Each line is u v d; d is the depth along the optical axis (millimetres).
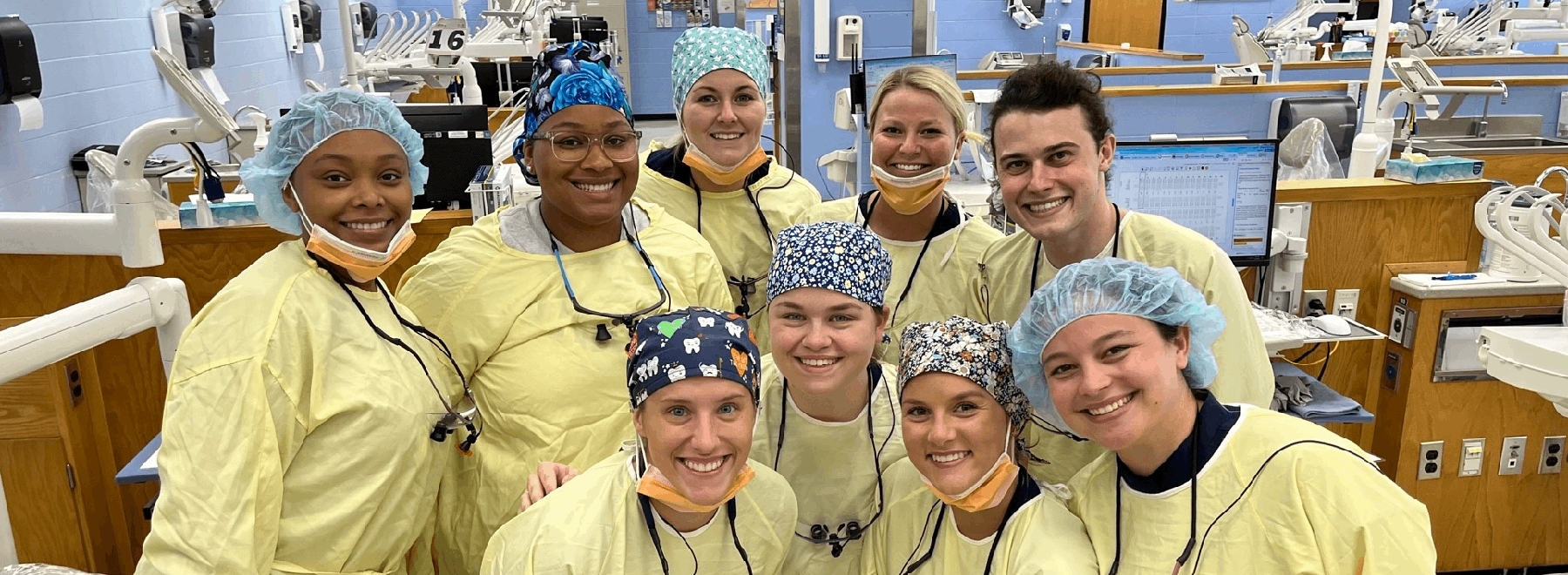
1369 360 2695
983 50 8430
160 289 1932
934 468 1283
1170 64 6410
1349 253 2623
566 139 1541
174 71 1855
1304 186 2584
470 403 1562
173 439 1241
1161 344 1224
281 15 6574
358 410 1328
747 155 2080
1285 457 1215
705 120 2023
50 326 1672
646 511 1324
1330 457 1199
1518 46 8094
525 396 1583
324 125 1292
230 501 1214
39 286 2293
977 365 1254
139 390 2412
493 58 5055
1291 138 3771
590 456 1585
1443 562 2672
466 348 1613
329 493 1323
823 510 1502
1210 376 1297
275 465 1261
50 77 3791
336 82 7902
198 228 2295
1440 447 2590
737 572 1362
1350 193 2566
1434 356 2521
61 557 2174
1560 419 2553
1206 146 2445
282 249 1373
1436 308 2486
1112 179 2459
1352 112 4234
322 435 1321
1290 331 2312
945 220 1976
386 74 4305
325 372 1321
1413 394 2561
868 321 1354
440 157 2479
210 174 2221
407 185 1384
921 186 1854
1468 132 4473
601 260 1678
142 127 1919
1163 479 1279
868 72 3391
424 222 2395
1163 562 1254
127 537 2326
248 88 5895
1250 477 1229
